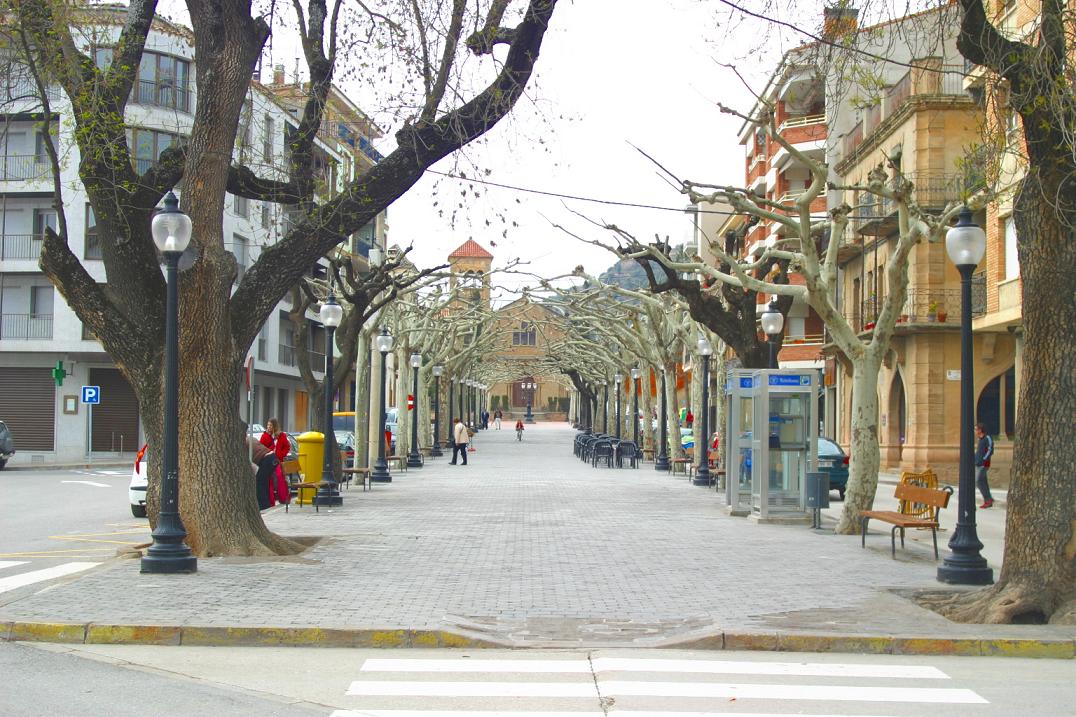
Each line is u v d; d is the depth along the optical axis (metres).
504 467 41.72
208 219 13.13
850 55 13.31
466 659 8.16
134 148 17.52
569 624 9.34
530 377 139.00
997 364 33.09
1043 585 9.53
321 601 9.98
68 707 6.51
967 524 11.70
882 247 37.50
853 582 11.73
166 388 11.80
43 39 13.60
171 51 39.44
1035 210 9.95
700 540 16.05
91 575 11.44
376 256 38.75
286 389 60.50
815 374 19.11
